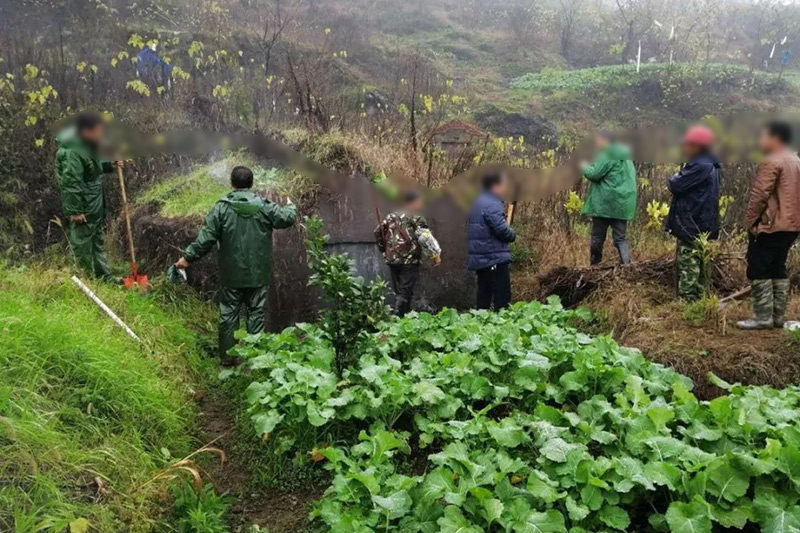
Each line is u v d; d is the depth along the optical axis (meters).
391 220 6.33
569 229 7.99
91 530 2.73
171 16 15.22
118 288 5.87
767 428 3.24
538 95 21.39
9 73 8.73
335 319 4.13
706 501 2.81
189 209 7.53
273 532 3.24
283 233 7.05
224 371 4.66
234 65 11.49
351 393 3.83
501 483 2.92
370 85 15.78
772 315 5.05
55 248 7.38
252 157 8.17
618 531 2.83
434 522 2.83
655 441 3.16
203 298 6.93
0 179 7.94
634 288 6.11
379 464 3.20
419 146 8.66
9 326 3.56
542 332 4.85
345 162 7.98
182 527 3.05
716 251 5.62
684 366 4.70
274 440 3.84
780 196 4.66
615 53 27.19
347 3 28.14
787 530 2.61
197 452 3.56
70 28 12.91
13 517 2.56
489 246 6.08
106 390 3.63
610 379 4.05
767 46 26.22
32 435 2.93
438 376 4.09
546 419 3.54
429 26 29.50
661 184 8.08
